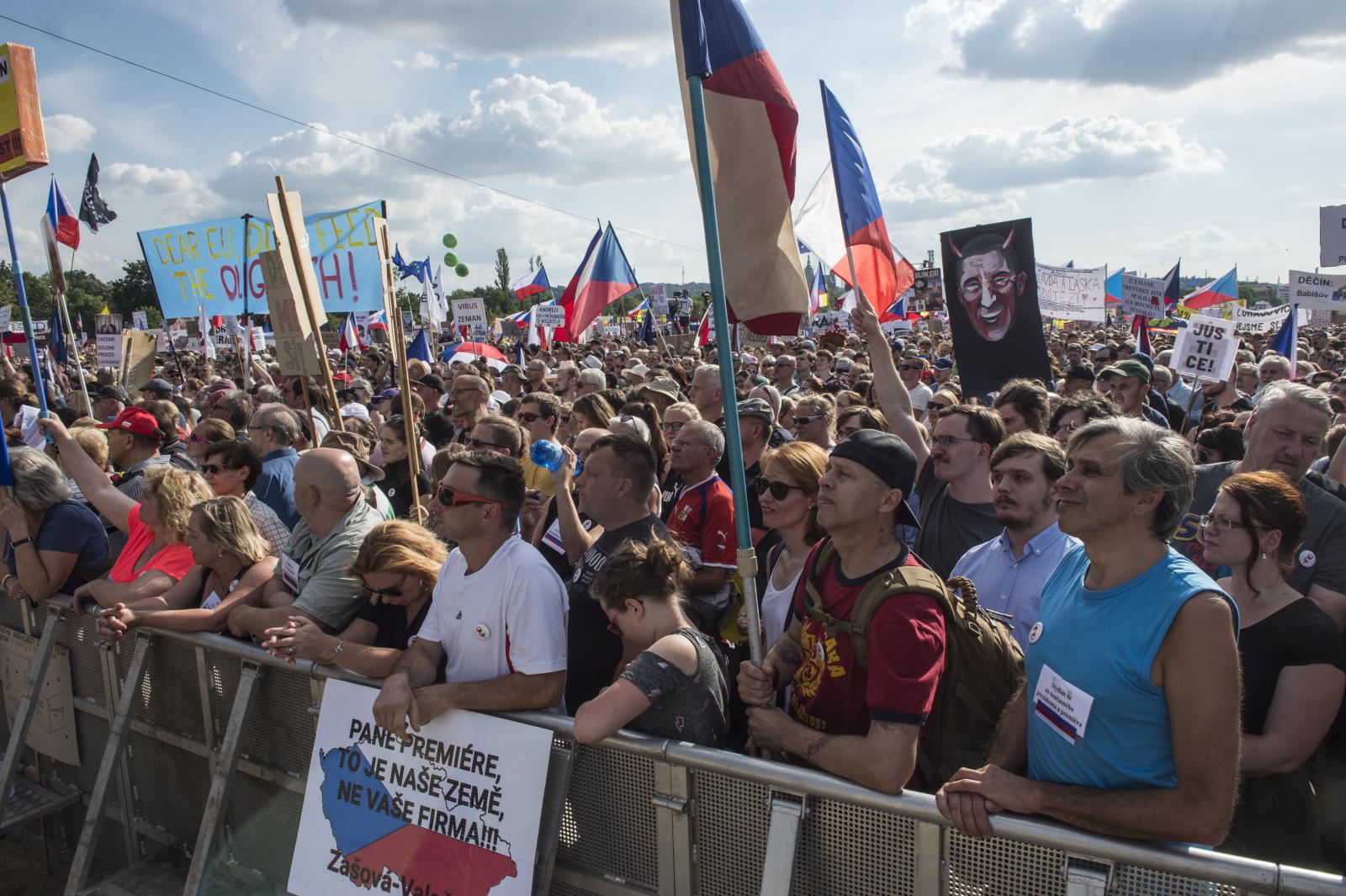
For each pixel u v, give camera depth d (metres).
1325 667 2.54
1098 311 15.50
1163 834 1.83
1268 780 2.55
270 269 5.55
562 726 2.59
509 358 19.41
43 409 4.92
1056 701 2.05
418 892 2.79
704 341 17.28
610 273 10.84
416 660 2.90
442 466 5.06
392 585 3.21
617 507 3.47
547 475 5.82
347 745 3.00
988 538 3.74
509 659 2.78
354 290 9.63
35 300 43.22
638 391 7.68
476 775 2.71
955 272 5.79
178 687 3.68
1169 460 1.93
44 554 4.23
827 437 5.88
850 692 2.33
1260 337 22.05
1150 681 1.89
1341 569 3.19
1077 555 2.25
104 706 4.06
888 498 2.33
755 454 5.11
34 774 4.54
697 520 3.92
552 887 2.69
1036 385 4.77
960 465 3.79
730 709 3.15
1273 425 3.37
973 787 1.99
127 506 4.50
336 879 2.97
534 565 2.81
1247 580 2.70
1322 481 3.50
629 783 2.51
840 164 4.24
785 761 2.47
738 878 2.35
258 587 3.68
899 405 4.28
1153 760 1.91
